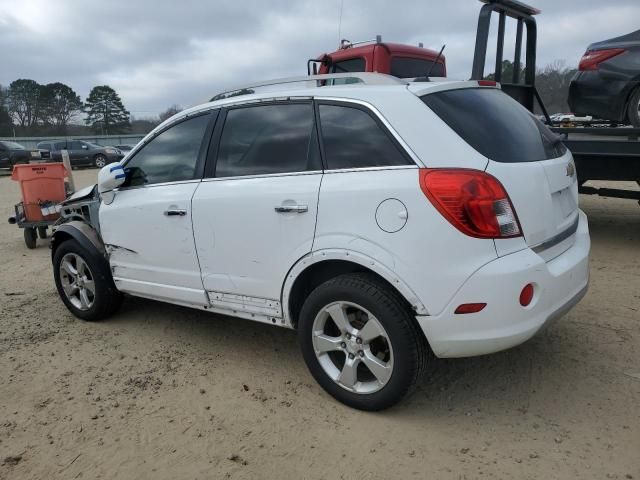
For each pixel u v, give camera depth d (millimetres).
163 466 2734
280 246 3186
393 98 2955
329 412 3131
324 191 2990
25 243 8453
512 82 6758
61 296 4812
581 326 4094
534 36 6770
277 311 3336
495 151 2834
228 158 3555
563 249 3146
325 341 3135
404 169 2783
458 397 3232
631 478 2502
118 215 4113
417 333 2840
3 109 69250
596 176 5785
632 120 5961
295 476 2621
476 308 2645
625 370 3439
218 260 3529
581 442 2770
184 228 3676
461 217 2621
